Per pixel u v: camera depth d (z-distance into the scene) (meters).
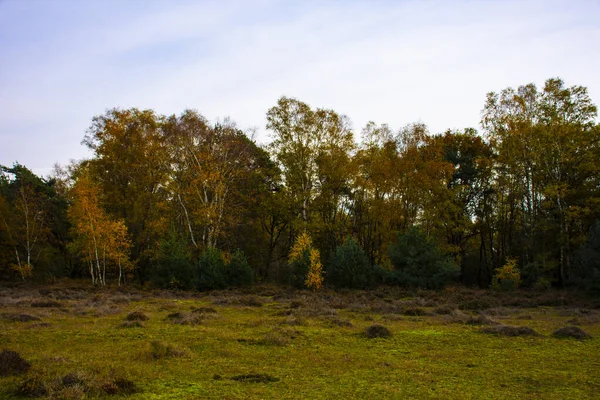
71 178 55.31
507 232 47.72
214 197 41.62
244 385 9.30
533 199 40.03
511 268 36.53
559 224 38.28
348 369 10.83
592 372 10.67
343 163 43.31
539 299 28.70
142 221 43.75
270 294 33.06
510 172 41.25
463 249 49.94
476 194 49.78
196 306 24.62
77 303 24.66
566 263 38.53
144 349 12.01
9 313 19.34
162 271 36.91
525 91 39.78
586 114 38.06
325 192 44.16
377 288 35.75
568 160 37.09
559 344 14.21
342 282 36.28
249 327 17.33
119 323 17.61
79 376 8.98
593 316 20.97
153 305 24.78
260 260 50.75
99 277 38.94
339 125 44.53
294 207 44.66
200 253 39.84
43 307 22.83
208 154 41.31
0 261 45.19
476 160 43.34
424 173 40.56
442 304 27.11
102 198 42.19
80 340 13.99
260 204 48.19
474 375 10.37
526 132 38.56
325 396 8.58
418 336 15.59
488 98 41.06
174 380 9.58
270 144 44.81
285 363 11.38
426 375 10.29
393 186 41.62
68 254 50.75
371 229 46.25
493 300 28.70
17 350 12.06
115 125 42.91
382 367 11.05
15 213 46.12
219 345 13.48
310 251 36.53
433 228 42.88
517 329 16.03
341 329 16.83
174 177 43.59
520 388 9.31
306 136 44.50
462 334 15.96
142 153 42.38
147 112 44.66
